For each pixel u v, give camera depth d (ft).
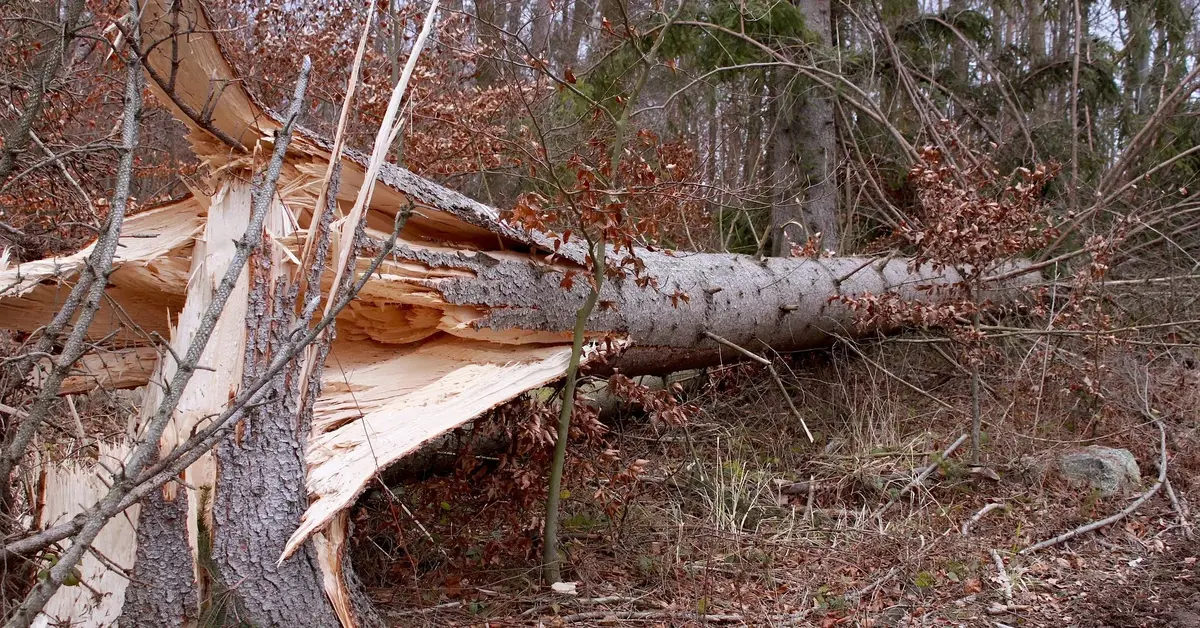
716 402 18.71
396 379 11.37
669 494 14.93
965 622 10.98
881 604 11.49
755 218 28.19
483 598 11.46
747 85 27.91
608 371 13.97
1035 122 30.30
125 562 8.54
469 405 10.50
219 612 8.41
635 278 12.42
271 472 8.83
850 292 18.71
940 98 31.17
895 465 16.02
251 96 9.14
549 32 21.67
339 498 9.06
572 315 12.23
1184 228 23.79
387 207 10.57
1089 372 17.51
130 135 6.55
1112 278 23.12
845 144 28.04
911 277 21.04
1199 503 14.70
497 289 11.09
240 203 9.48
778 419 18.35
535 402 11.64
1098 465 15.26
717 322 15.33
